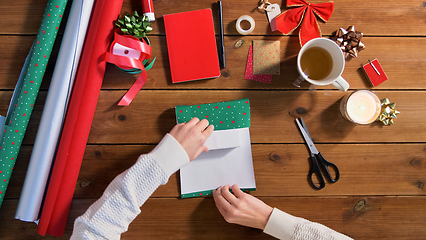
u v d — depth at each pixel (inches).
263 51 30.9
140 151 29.9
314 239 26.4
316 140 31.0
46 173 27.5
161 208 29.8
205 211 30.0
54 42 30.2
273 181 30.6
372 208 30.9
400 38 31.2
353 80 31.2
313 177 30.9
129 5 30.3
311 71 29.5
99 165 29.6
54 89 27.3
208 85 30.7
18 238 29.0
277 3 31.1
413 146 31.0
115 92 30.0
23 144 29.7
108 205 24.0
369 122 29.2
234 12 30.9
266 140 30.8
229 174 29.9
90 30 28.0
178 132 26.5
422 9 31.0
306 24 30.6
